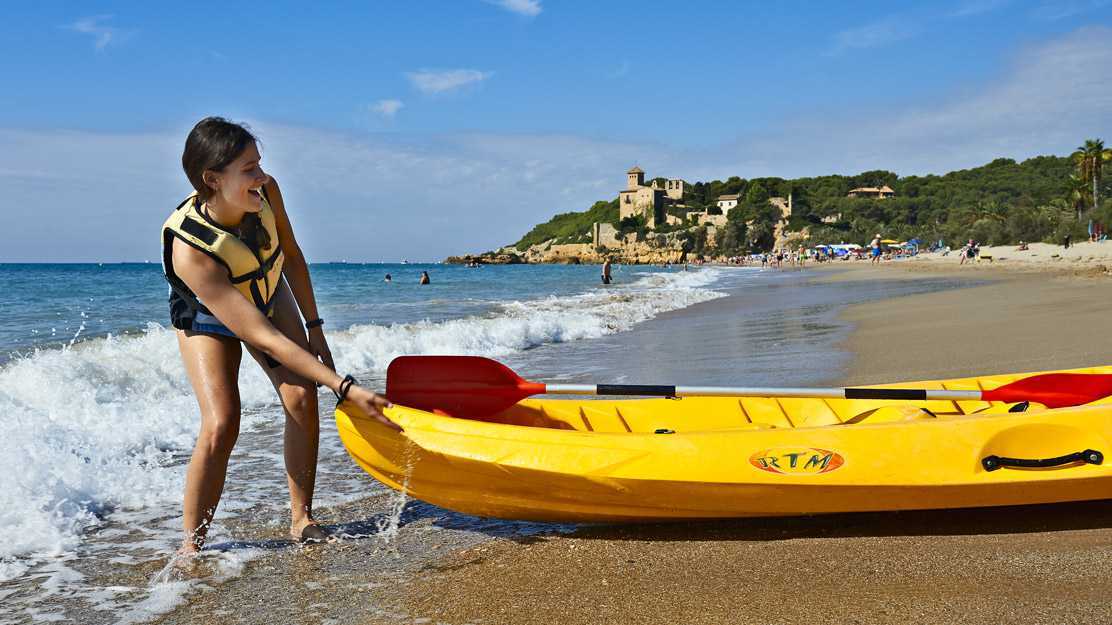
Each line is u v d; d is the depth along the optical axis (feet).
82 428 16.75
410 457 10.43
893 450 10.32
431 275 190.08
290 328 11.57
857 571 9.29
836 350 29.40
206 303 10.28
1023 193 447.42
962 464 10.21
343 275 201.87
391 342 32.76
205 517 10.57
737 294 79.41
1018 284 74.13
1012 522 10.70
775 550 10.08
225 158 9.98
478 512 10.98
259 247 10.69
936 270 143.33
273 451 16.38
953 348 27.86
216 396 10.49
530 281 138.31
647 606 8.57
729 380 23.07
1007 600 8.32
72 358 24.59
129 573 10.10
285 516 12.22
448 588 9.27
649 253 454.40
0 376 21.34
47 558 10.59
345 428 10.72
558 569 9.73
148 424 17.63
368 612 8.69
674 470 10.02
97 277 137.59
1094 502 11.37
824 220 458.09
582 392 12.26
